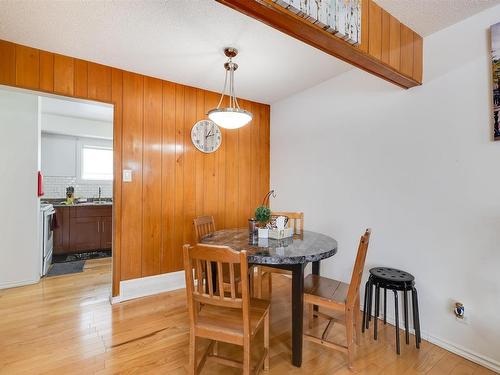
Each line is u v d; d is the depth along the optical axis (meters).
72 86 2.43
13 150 2.94
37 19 1.87
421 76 2.09
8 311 2.40
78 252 4.37
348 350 1.70
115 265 2.64
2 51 2.16
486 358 1.73
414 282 2.07
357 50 1.64
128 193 2.73
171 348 1.89
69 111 4.23
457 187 1.90
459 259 1.88
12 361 1.72
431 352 1.88
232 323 1.50
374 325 2.09
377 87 2.44
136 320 2.28
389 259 2.32
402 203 2.23
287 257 1.64
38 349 1.85
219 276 1.43
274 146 3.78
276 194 3.71
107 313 2.40
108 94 2.61
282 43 2.18
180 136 3.07
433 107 2.04
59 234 4.21
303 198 3.27
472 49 1.83
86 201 4.98
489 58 1.75
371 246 2.46
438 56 2.01
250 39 2.13
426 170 2.08
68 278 3.28
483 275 1.77
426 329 2.05
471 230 1.83
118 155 2.67
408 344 1.97
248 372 1.41
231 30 2.00
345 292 1.86
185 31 2.02
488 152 1.75
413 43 2.02
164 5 1.73
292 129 3.45
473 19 1.83
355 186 2.63
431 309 2.03
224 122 2.35
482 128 1.78
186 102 3.10
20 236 2.99
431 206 2.04
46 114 4.39
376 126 2.45
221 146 3.40
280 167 3.65
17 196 2.96
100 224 4.53
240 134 3.57
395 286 1.92
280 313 2.45
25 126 3.00
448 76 1.96
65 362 1.72
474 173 1.82
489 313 1.74
